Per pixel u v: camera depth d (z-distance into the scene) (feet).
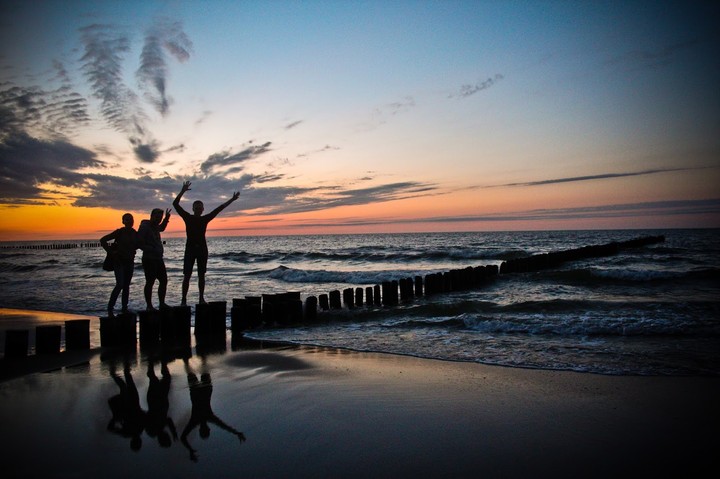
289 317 28.58
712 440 11.22
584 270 52.06
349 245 194.80
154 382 16.28
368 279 59.31
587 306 31.04
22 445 10.85
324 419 12.62
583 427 12.09
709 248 111.96
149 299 24.53
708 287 45.21
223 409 13.44
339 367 18.37
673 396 14.42
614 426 12.16
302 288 52.21
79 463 9.89
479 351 20.79
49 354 20.66
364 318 30.63
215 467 9.71
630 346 20.98
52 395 14.80
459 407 13.61
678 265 73.56
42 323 29.78
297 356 20.36
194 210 25.94
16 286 56.39
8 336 19.99
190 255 25.49
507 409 13.43
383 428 11.98
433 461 10.11
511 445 10.98
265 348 22.17
